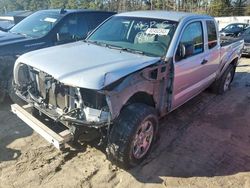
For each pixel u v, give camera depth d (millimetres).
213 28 5426
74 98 3283
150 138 3818
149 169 3711
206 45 5090
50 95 3561
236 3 52562
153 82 3707
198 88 5242
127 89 3287
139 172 3645
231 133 4828
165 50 4027
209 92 6785
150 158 3934
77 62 3543
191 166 3838
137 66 3533
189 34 4492
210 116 5473
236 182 3582
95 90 3051
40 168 3609
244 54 11891
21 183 3340
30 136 4320
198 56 4781
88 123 3129
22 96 3965
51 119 3811
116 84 3197
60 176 3492
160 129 4785
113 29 4816
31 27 6516
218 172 3756
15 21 9828
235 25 18375
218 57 5824
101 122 3119
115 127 3363
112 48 4316
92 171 3607
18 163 3680
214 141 4527
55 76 3275
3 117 4879
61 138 3281
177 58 4133
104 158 3863
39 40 5922
